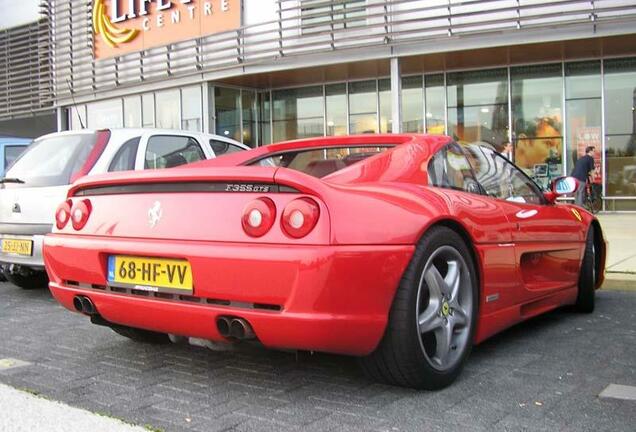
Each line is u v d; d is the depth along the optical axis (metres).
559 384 3.25
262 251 2.79
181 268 3.03
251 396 3.11
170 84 18.05
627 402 2.97
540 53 14.40
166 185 3.22
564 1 12.86
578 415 2.80
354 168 3.34
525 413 2.83
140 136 6.06
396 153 3.57
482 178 4.04
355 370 3.51
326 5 15.37
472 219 3.42
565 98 15.28
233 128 18.17
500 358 3.77
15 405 2.98
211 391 3.20
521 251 3.93
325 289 2.71
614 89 14.91
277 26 16.56
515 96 15.70
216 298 2.92
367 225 2.84
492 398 3.04
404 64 15.37
